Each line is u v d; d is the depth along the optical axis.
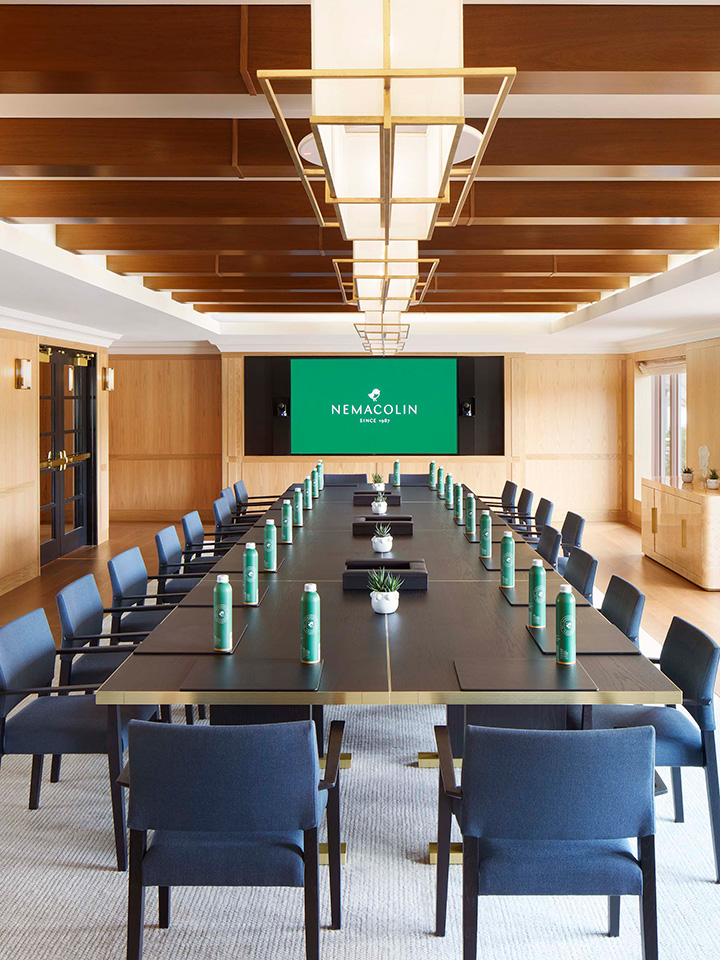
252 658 2.84
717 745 3.83
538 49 2.46
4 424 7.11
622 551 9.05
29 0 2.41
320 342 10.58
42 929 2.58
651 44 2.44
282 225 5.04
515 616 3.37
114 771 2.86
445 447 10.94
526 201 4.28
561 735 1.98
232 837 2.20
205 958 2.43
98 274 5.71
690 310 7.14
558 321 9.82
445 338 10.46
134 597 4.35
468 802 2.04
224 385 10.87
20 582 7.46
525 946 2.49
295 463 10.95
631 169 3.41
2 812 3.36
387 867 2.93
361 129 2.28
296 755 2.06
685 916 2.63
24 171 3.40
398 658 2.83
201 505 11.46
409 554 4.65
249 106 2.99
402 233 2.93
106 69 2.44
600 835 2.03
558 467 11.13
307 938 2.14
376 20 1.55
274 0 2.41
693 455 8.81
